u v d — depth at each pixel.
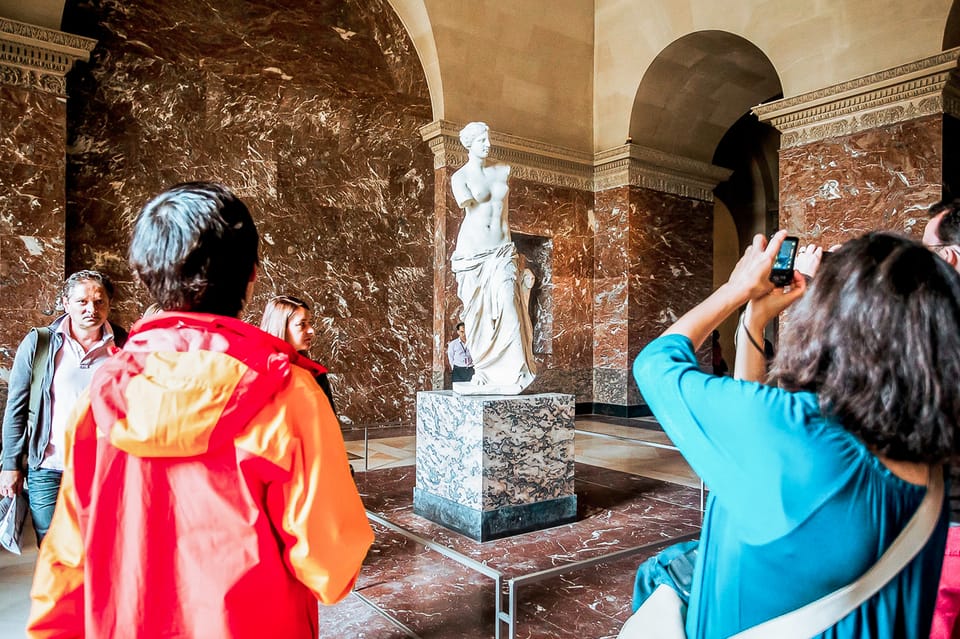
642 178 12.22
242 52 9.54
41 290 7.36
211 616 1.11
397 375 10.93
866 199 8.84
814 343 1.02
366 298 10.64
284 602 1.18
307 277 10.08
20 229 7.24
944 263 0.99
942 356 0.91
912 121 8.39
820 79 9.41
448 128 10.78
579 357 12.38
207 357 1.16
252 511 1.16
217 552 1.13
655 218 12.40
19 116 7.24
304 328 3.86
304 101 10.10
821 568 0.95
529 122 11.78
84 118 8.28
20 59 7.21
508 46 11.40
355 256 10.55
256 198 9.64
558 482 5.17
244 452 1.15
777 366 1.12
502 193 5.42
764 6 10.03
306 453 1.19
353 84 10.55
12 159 7.20
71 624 1.23
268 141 9.77
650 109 12.17
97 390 1.18
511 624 2.60
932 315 0.92
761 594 1.00
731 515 1.04
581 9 12.29
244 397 1.14
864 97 8.83
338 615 3.57
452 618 3.52
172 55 8.97
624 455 8.28
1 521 2.96
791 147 9.70
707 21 10.80
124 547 1.16
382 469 7.34
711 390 1.06
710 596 1.10
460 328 9.89
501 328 5.31
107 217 8.43
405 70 11.02
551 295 12.06
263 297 9.67
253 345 1.23
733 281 1.28
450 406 5.10
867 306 0.95
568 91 12.27
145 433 1.11
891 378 0.92
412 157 11.16
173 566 1.14
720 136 13.43
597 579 4.04
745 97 12.96
